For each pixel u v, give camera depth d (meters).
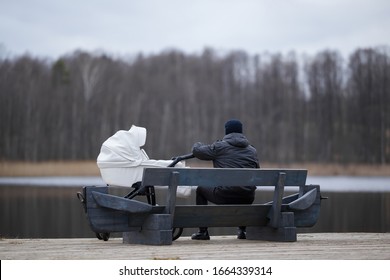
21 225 51.06
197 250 21.50
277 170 23.94
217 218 23.47
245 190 24.20
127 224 22.73
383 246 22.98
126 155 23.81
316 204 25.22
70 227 49.09
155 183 22.30
